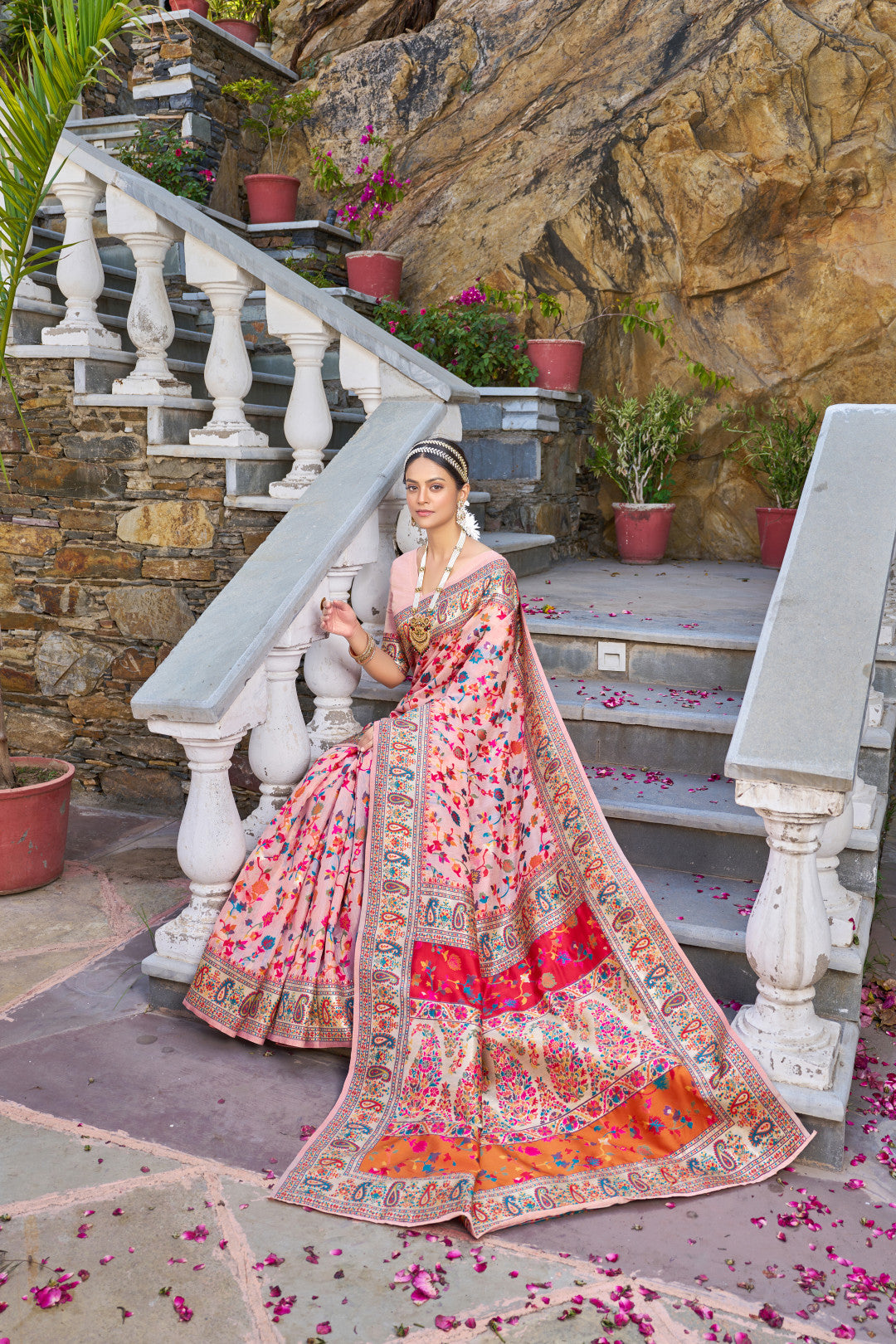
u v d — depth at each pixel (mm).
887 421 3213
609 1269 1998
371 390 3904
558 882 2715
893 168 5531
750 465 6008
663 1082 2379
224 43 6777
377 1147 2297
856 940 2623
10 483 4383
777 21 5566
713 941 2699
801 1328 1853
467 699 2764
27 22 6652
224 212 6855
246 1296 1923
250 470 4059
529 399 5566
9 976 3113
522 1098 2439
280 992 2711
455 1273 1991
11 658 4570
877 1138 2416
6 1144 2352
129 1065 2678
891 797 4406
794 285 5801
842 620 2553
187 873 2908
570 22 6484
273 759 3115
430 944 2551
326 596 3279
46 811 3627
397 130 6836
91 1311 1881
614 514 6449
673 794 3244
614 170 5934
